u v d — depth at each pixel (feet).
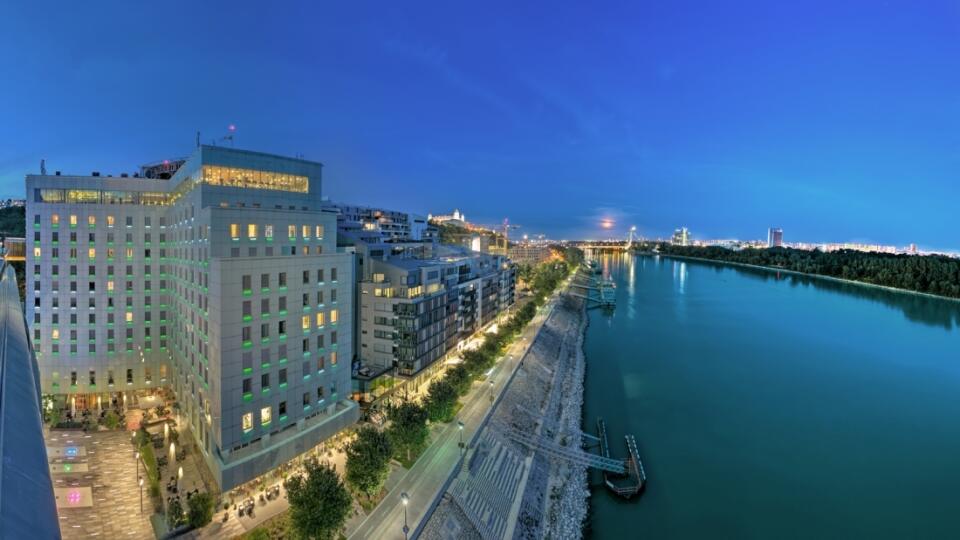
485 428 333.83
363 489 228.02
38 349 339.16
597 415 422.41
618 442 371.35
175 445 280.10
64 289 339.77
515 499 274.36
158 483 245.04
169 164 386.11
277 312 251.60
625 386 497.05
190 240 281.95
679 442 374.22
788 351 632.79
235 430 233.14
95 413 334.65
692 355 611.47
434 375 411.95
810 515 285.23
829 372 548.72
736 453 358.23
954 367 568.41
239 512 221.87
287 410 258.37
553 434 369.91
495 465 296.92
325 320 281.33
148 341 357.20
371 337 375.86
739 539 263.29
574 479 311.68
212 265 231.09
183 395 301.63
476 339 519.19
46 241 336.29
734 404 452.35
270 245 271.08
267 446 245.86
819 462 347.77
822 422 415.44
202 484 244.42
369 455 230.89
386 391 352.08
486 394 389.19
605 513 283.38
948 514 287.89
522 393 419.33
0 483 54.54
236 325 232.12
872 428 404.36
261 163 308.19
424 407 304.50
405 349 362.94
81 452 281.95
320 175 345.72
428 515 231.91
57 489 244.63
